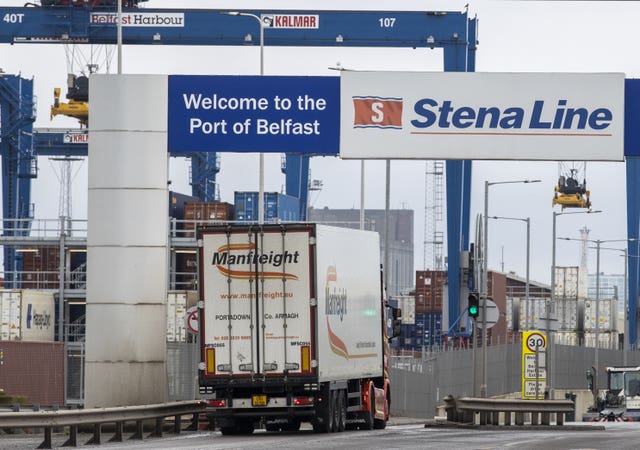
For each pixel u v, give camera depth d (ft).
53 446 193.06
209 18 515.50
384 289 268.62
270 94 254.27
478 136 253.65
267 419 224.33
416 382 360.69
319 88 254.27
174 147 253.85
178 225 495.82
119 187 252.83
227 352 211.61
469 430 253.24
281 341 209.97
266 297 210.59
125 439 213.87
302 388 214.07
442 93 253.85
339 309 222.07
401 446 180.34
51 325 429.38
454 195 577.84
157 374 252.42
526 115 253.65
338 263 221.87
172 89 253.85
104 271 252.42
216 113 253.85
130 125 253.44
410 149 253.65
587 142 253.44
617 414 475.72
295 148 253.85
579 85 253.65
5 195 605.73
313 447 176.45
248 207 500.74
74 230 440.86
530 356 315.37
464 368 411.75
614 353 587.68
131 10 515.09
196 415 245.24
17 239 436.76
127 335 251.60
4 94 601.62
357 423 256.93
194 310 247.29
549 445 186.80
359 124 253.65
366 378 246.88
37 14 516.73
